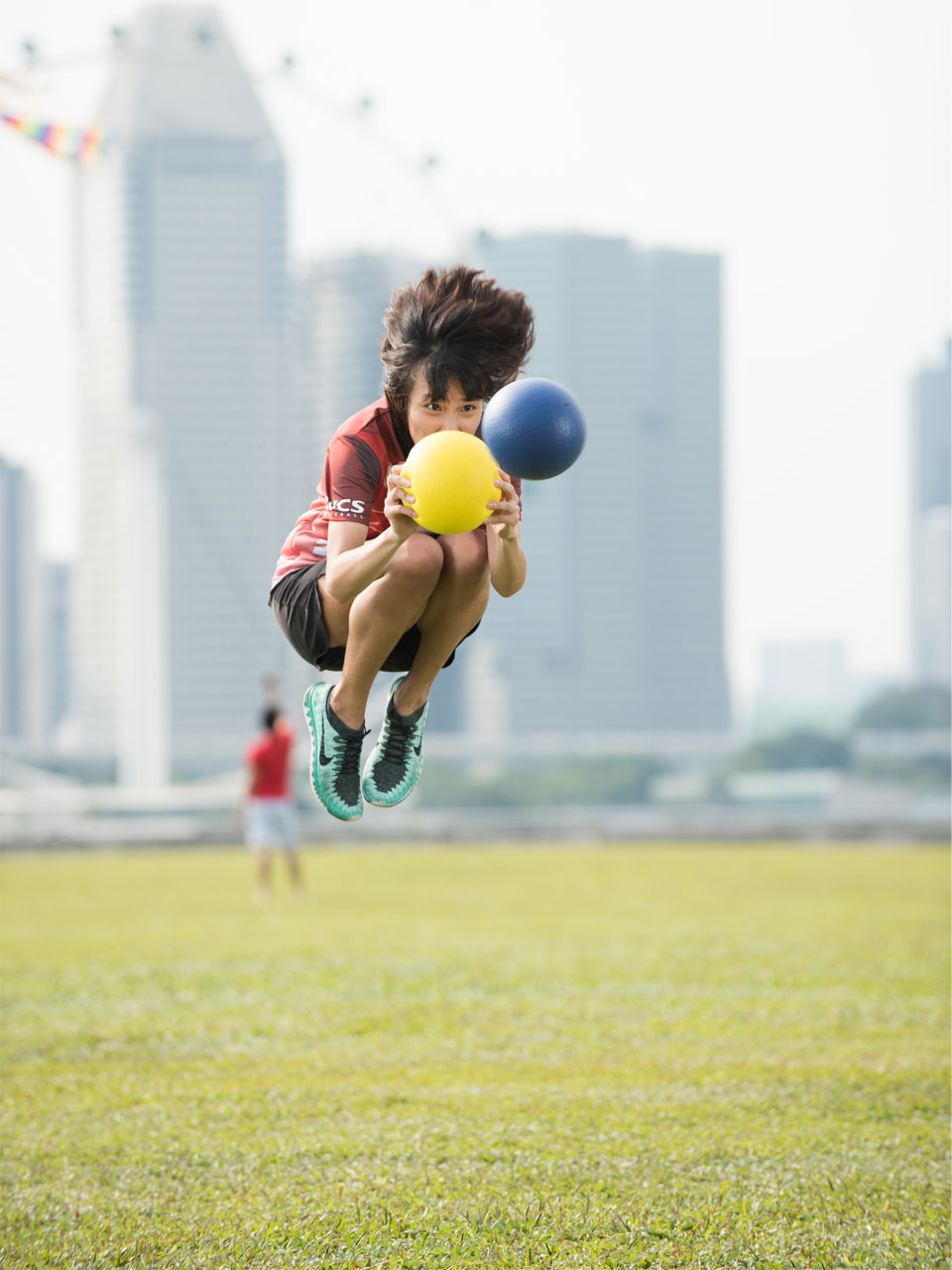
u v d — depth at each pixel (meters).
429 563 3.73
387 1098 5.43
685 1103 5.33
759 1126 5.01
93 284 154.00
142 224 150.12
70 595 170.38
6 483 172.38
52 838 22.16
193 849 22.59
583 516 174.62
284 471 151.88
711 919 11.38
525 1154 4.68
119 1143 4.87
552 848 21.12
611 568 175.00
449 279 3.72
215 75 151.25
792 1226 4.01
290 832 13.78
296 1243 3.88
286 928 11.16
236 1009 7.41
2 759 102.56
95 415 154.12
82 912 12.64
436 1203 4.20
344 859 19.28
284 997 7.74
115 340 151.75
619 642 173.50
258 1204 4.22
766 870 16.33
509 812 99.12
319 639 3.98
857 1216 4.09
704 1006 7.35
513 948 9.68
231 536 149.75
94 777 103.25
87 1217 4.12
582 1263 3.73
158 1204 4.24
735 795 102.94
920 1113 5.19
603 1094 5.46
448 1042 6.51
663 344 184.25
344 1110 5.27
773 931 10.52
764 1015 7.10
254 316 150.88
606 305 179.25
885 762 102.44
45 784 95.88
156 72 150.25
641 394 182.88
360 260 148.88
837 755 104.38
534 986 8.02
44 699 176.50
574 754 101.06
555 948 9.66
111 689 155.25
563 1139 4.86
